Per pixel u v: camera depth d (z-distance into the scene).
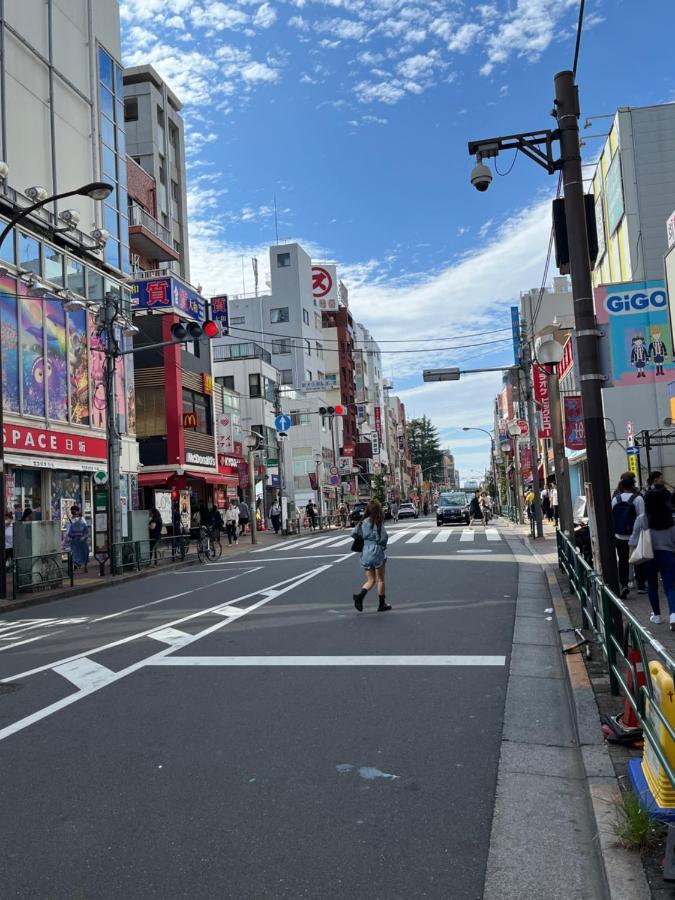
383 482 82.81
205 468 38.47
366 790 4.55
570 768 4.89
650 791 3.71
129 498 28.41
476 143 8.00
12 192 21.95
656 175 24.31
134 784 4.77
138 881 3.53
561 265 8.02
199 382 38.25
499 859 3.68
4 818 4.32
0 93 22.23
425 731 5.62
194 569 21.41
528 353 31.25
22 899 3.40
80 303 22.48
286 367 69.31
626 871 3.24
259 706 6.39
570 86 7.68
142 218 35.50
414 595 12.58
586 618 8.45
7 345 21.31
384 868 3.60
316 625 10.13
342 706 6.30
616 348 24.02
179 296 36.31
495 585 13.42
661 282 23.75
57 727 6.07
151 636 9.99
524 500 44.75
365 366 103.44
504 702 6.34
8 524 19.80
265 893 3.39
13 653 9.59
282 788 4.61
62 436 23.80
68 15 26.39
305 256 72.75
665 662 3.74
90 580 18.69
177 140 47.56
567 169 7.64
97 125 27.78
